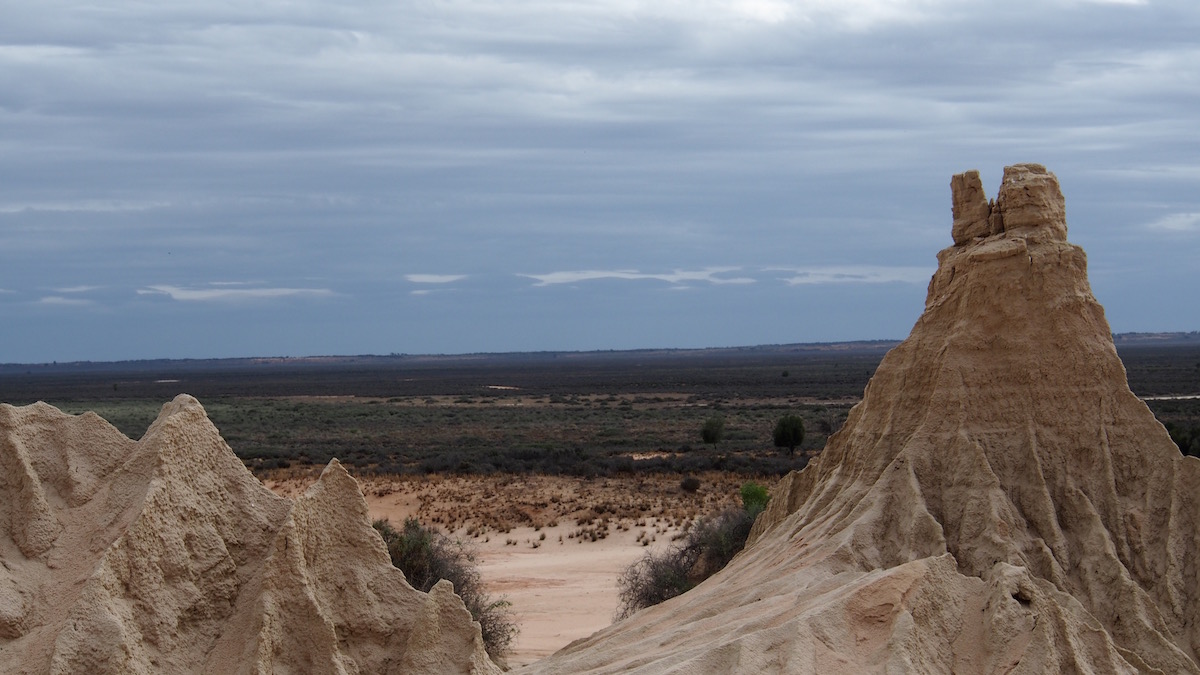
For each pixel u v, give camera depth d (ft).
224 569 46.44
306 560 48.26
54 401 577.84
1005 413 77.66
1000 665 56.03
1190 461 74.54
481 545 171.83
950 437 77.41
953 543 72.13
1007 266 80.28
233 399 646.74
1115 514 73.56
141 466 46.55
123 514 45.11
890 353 86.43
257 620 44.70
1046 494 73.61
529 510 196.13
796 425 276.41
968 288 81.51
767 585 70.54
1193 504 73.10
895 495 76.18
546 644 107.24
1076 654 56.80
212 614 45.55
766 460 261.44
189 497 46.65
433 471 250.37
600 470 246.27
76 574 43.52
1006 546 69.92
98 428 49.37
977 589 61.72
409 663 48.21
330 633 45.68
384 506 203.51
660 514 191.52
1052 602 59.82
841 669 54.03
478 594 112.68
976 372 78.84
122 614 42.14
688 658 58.08
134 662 41.22
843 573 66.80
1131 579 69.31
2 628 41.63
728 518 133.49
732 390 649.20
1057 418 77.10
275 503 49.62
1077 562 71.00
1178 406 350.43
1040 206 83.15
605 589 135.95
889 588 58.80
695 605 74.02
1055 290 79.87
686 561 128.88
